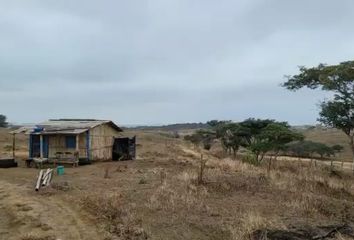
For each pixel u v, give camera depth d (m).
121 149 36.72
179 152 50.34
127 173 24.20
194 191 17.64
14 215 14.10
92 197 16.05
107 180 21.05
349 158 74.62
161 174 22.34
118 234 11.70
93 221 13.08
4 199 16.72
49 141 33.12
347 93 29.00
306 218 14.34
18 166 30.38
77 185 19.39
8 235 12.11
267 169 26.81
